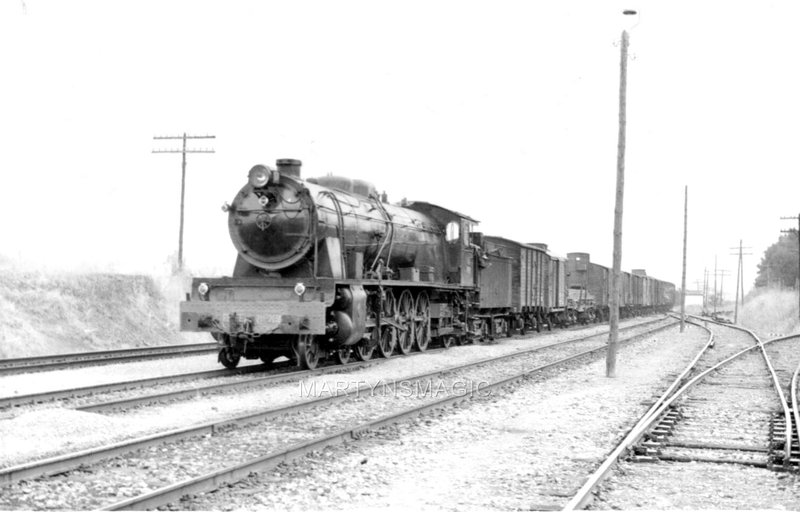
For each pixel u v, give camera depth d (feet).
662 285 270.05
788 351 87.45
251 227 54.39
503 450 29.55
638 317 205.05
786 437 30.45
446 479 24.98
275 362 61.21
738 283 267.39
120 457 25.98
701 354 74.79
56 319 75.56
